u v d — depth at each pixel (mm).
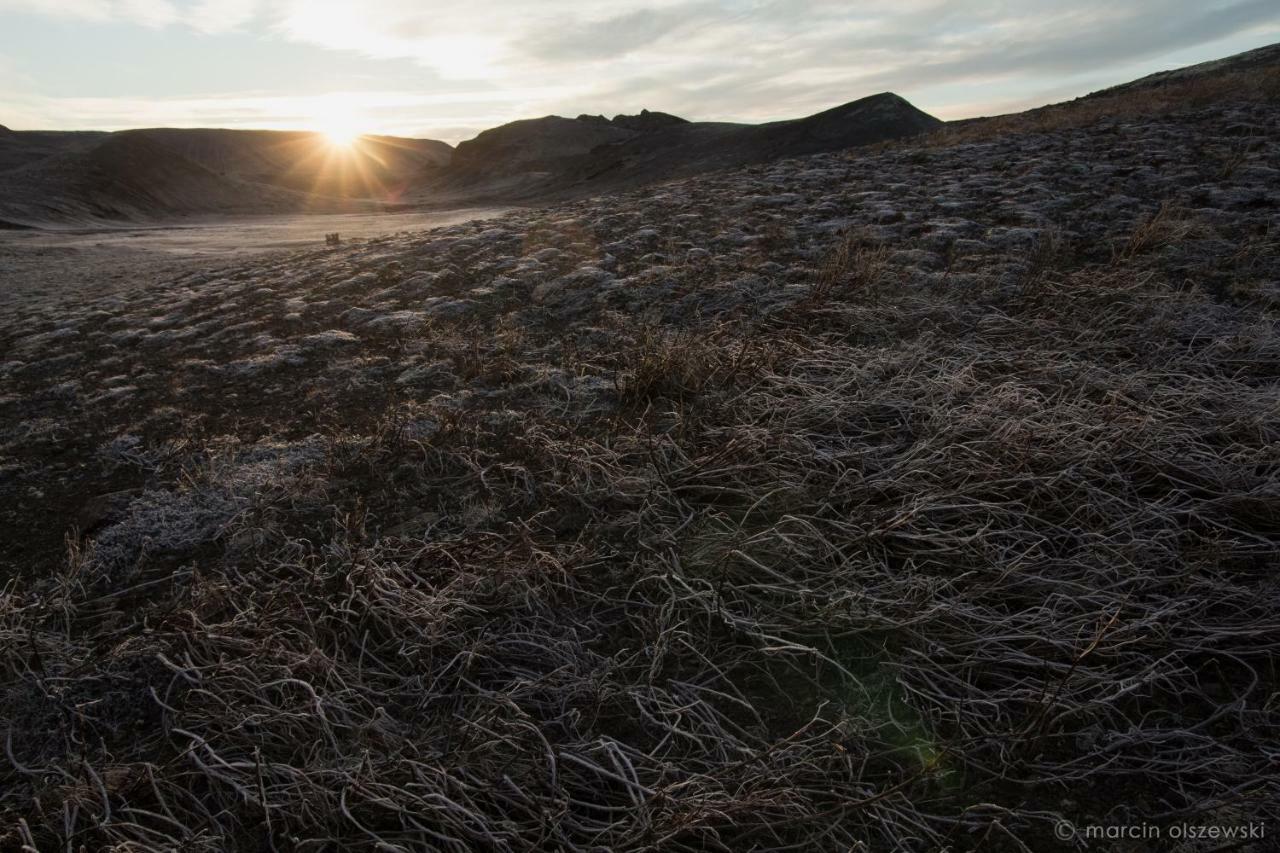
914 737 2941
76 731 3219
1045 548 3830
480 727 2902
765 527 4172
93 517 4973
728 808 2576
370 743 2957
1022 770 2773
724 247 9758
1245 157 10508
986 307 6871
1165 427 4352
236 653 3484
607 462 4953
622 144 135250
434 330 8039
